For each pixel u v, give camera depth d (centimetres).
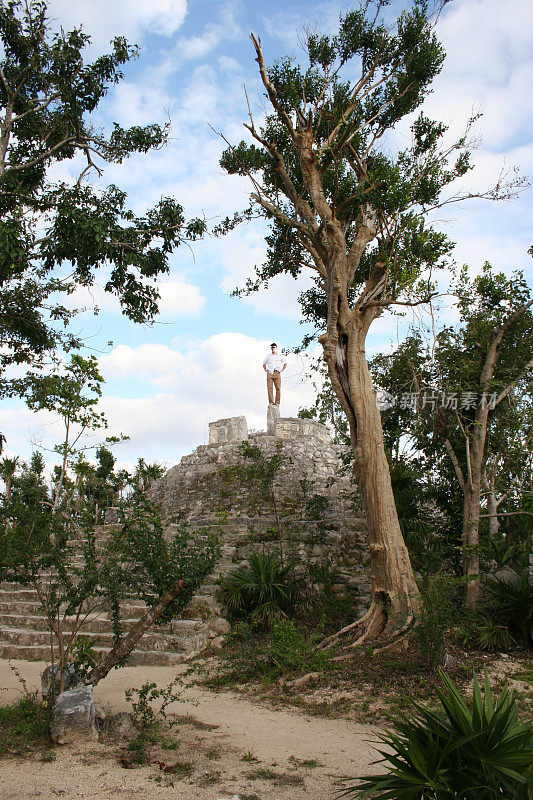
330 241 1142
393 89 1284
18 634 1071
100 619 1094
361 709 718
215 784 490
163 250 1080
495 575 1127
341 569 1279
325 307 1516
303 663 859
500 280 1214
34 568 627
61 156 1170
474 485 1153
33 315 1134
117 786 482
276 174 1344
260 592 1137
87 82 1076
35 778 496
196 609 1081
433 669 841
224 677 856
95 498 2067
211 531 1535
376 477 1040
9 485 1778
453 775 368
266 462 1540
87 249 893
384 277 1148
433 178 1227
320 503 1421
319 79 1283
